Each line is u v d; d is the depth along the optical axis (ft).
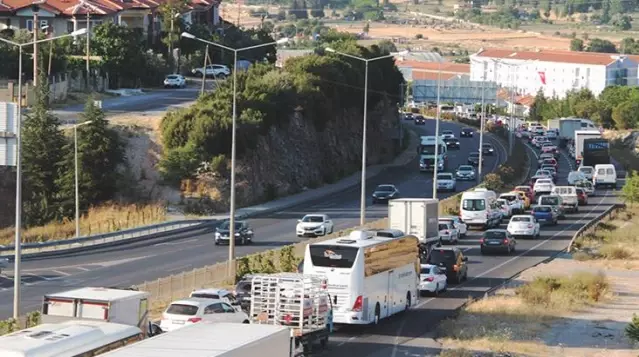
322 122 564.30
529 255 355.15
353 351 208.44
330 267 223.51
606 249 358.84
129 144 465.06
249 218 438.81
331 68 594.24
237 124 481.87
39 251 344.90
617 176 638.53
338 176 566.77
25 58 551.18
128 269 312.29
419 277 264.93
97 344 142.10
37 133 435.12
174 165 455.22
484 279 305.32
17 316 201.26
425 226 338.13
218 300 206.59
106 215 426.51
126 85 642.63
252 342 136.15
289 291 200.34
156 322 217.15
